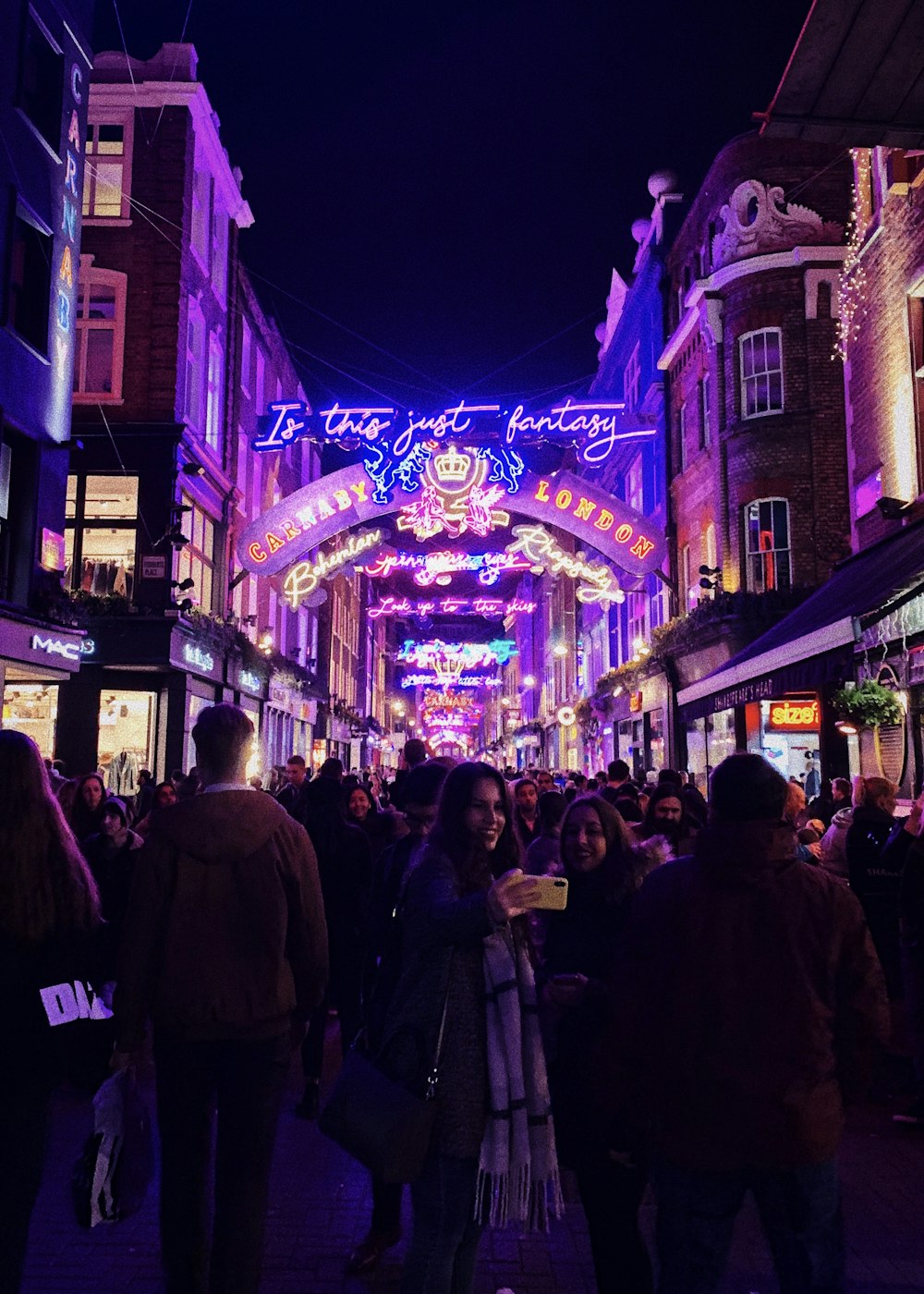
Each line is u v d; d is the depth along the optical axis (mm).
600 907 3646
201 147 22500
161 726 20125
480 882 3283
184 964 3246
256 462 28500
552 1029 3465
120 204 20953
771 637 12023
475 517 20391
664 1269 2592
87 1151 3412
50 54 14742
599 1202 3340
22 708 19703
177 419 20641
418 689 94500
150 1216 4629
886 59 6797
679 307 24312
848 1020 2609
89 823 7793
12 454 13914
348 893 6574
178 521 19828
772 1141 2469
